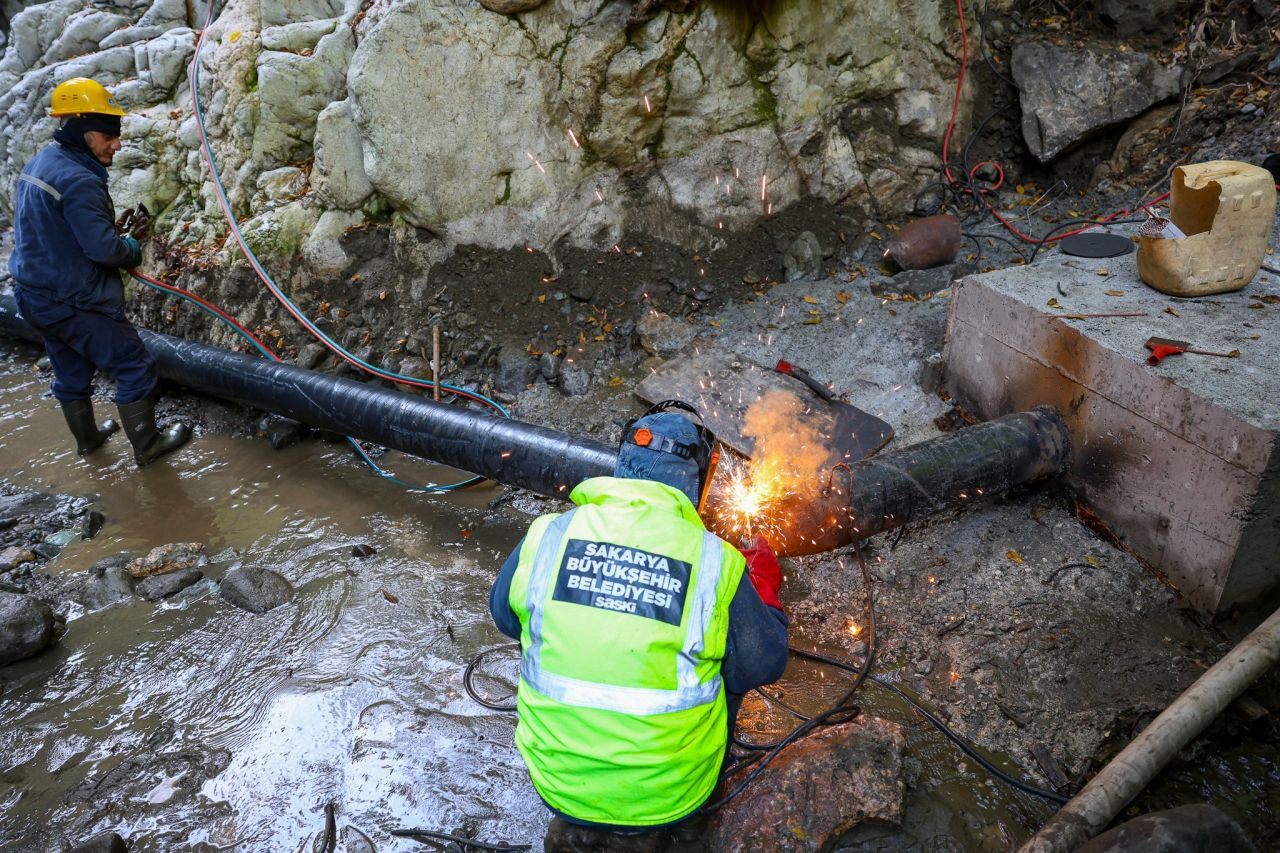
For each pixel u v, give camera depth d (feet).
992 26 20.68
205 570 13.38
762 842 8.49
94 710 10.98
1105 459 12.02
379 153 15.99
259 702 10.94
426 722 10.52
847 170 19.03
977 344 14.15
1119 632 11.00
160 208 19.51
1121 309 12.66
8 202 22.89
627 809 7.28
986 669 10.75
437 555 13.43
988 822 9.05
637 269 17.92
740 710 10.44
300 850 9.11
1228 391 10.46
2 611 11.74
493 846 9.03
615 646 6.91
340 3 18.49
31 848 9.22
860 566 12.35
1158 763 8.57
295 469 15.83
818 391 14.82
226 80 18.12
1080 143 19.88
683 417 7.91
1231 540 10.37
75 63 20.51
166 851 9.16
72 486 15.69
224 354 16.57
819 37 17.78
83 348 15.03
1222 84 19.13
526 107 16.51
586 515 7.36
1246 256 12.69
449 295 17.28
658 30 16.33
